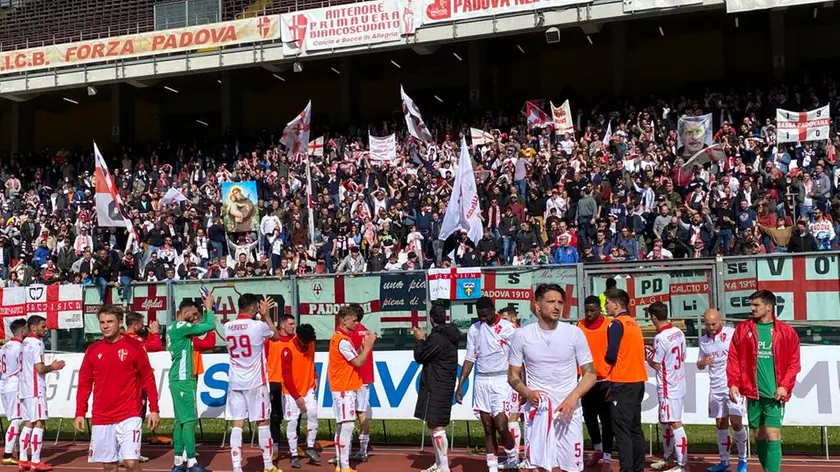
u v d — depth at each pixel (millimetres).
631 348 9602
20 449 11883
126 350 8977
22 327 12109
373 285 15430
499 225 21141
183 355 11211
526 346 7984
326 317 15641
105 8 38781
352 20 29812
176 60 32438
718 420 10680
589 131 26797
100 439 8914
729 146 23297
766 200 19312
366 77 38000
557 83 35375
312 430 12000
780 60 30359
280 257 22734
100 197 20500
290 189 26750
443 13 28781
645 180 21797
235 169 29938
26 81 34281
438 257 21234
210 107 40312
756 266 13914
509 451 10570
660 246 17875
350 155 28422
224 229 24641
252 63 31453
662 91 33656
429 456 12312
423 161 27109
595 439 11062
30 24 40312
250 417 10633
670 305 14117
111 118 41375
